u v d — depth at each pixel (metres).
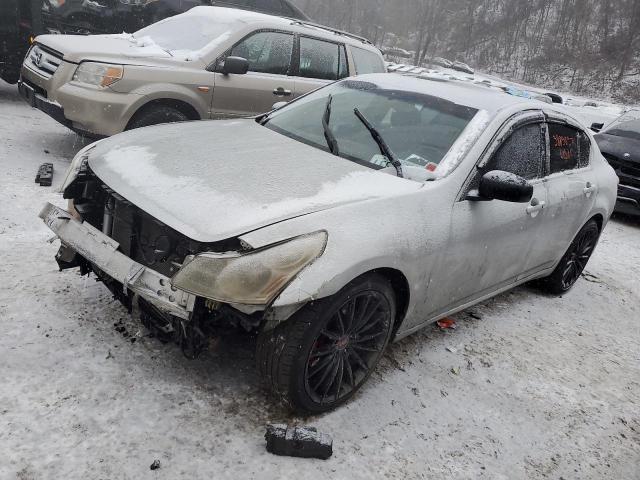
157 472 2.30
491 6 61.12
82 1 9.45
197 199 2.61
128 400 2.65
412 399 3.10
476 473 2.69
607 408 3.46
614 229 7.99
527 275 4.33
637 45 51.19
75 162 3.20
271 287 2.32
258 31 6.42
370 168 3.28
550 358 3.90
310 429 2.56
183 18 6.90
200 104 6.04
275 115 4.11
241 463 2.42
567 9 58.62
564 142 4.36
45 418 2.46
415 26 53.81
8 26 7.68
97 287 3.53
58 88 5.66
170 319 2.58
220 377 2.93
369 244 2.61
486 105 3.73
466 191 3.25
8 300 3.24
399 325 3.12
